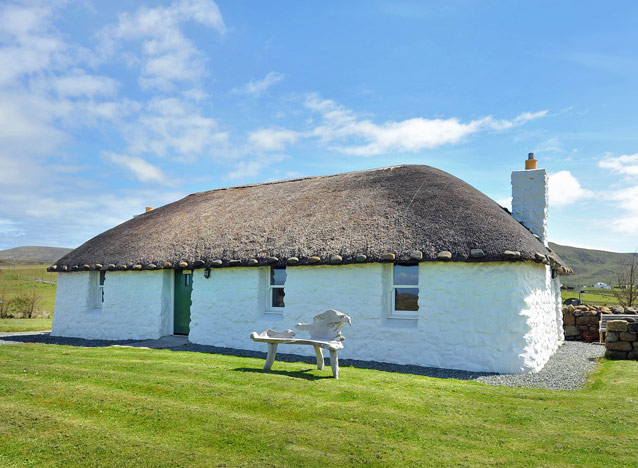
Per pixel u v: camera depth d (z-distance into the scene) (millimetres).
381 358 9914
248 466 4270
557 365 10133
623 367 9375
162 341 12898
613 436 5117
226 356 10008
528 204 12570
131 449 4621
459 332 9281
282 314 11688
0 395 6203
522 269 9320
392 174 13430
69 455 4520
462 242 9375
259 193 15852
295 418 5434
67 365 8219
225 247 12328
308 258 10570
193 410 5609
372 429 5148
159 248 13719
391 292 10406
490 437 5051
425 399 6395
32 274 47375
